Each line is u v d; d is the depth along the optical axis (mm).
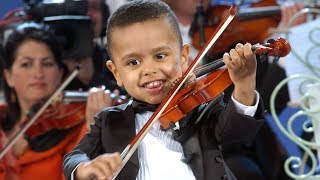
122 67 4516
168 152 4504
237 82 4320
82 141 4613
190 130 4535
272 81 6906
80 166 4203
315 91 5895
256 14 7527
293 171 6949
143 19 4488
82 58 7246
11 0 9258
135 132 4543
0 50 7125
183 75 4453
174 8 7039
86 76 7266
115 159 3994
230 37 7215
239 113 4348
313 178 5875
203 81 4605
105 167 3979
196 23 7121
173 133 4535
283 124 7797
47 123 6762
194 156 4465
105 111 4633
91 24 7277
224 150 6820
